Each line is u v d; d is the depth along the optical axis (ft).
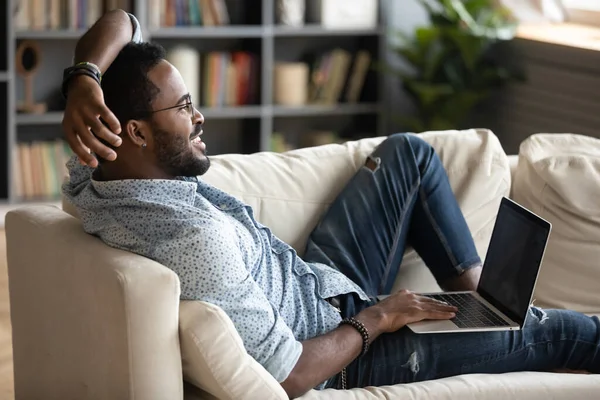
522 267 8.05
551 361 8.29
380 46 20.36
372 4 20.24
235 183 9.21
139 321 6.47
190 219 6.97
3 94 17.80
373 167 9.50
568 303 9.92
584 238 9.89
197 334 6.49
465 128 20.57
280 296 7.87
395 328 7.84
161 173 7.45
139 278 6.46
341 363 7.38
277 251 8.18
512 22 18.85
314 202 9.59
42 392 7.89
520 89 18.80
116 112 7.20
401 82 20.97
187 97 7.41
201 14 19.12
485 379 7.54
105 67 7.29
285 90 19.97
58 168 18.43
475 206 10.11
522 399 7.41
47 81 18.99
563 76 17.47
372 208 9.32
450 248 9.34
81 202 7.41
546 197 10.11
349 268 9.12
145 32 18.38
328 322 8.02
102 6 18.29
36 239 7.64
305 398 7.06
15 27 17.62
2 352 11.94
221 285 6.84
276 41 20.71
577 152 10.58
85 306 6.93
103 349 6.77
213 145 20.53
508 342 8.06
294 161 9.68
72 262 7.06
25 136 18.94
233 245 7.01
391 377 7.88
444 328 7.84
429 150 9.58
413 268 9.87
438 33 18.99
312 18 20.22
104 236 7.14
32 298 7.81
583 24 19.42
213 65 19.30
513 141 19.15
